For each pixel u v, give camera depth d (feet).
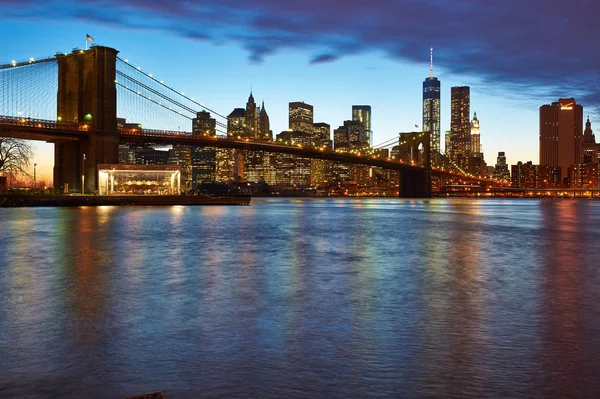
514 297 49.24
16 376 27.45
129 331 36.32
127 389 25.73
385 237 126.62
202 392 25.41
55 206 332.60
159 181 388.57
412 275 63.67
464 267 71.77
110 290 52.54
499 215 284.61
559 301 47.34
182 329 36.88
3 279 59.21
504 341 33.94
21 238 113.50
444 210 365.61
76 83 418.51
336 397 24.88
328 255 86.12
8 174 380.99
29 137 392.68
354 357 30.58
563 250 97.40
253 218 214.69
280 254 87.20
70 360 29.96
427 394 25.20
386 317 40.75
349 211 325.62
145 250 91.91
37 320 39.52
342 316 41.11
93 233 128.06
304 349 32.09
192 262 75.72
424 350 31.91
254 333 35.86
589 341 33.96
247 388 25.91
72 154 413.80
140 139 436.76
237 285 55.77
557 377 27.32
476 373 27.94
